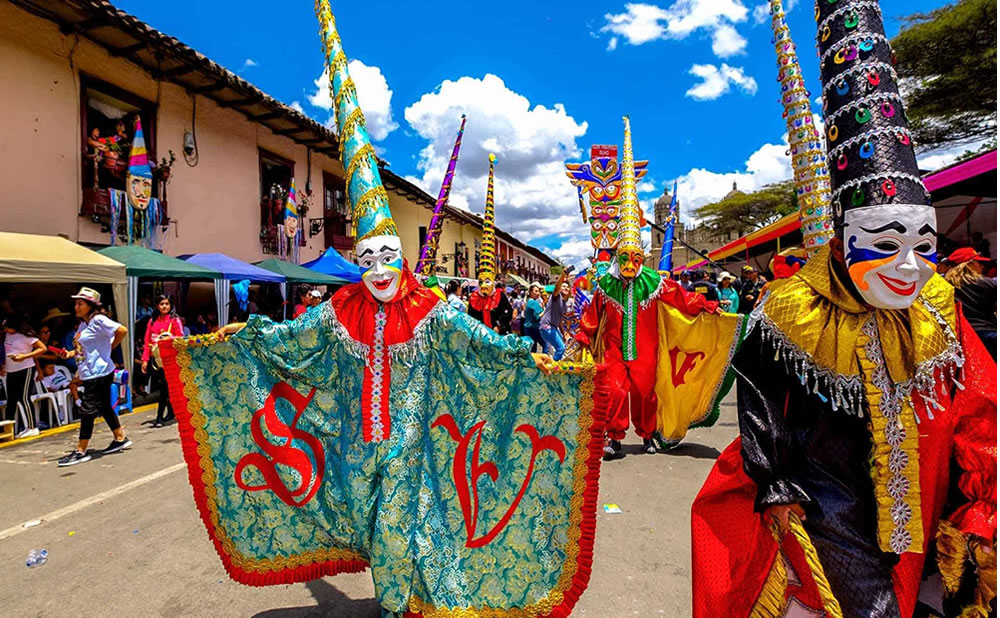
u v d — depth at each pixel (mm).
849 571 1737
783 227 13367
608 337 5297
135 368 9078
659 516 3910
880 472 1709
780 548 1865
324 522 2514
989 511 1671
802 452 1799
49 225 8586
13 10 8109
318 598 2965
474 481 2543
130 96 9922
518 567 2473
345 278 13391
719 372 5098
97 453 5883
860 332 1710
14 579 3221
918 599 1975
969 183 8406
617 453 5293
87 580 3195
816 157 2031
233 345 2643
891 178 1555
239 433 2641
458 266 26547
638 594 2928
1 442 6410
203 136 11594
